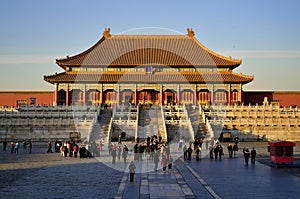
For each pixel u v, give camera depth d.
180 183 37.34
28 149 75.31
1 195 31.12
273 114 101.81
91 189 33.94
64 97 128.38
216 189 34.09
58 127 94.12
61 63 130.00
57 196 30.91
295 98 131.88
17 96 132.88
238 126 97.94
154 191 33.28
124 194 31.92
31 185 35.62
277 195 31.38
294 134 98.19
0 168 47.12
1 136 94.00
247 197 30.69
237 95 128.50
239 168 48.19
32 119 95.44
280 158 48.72
